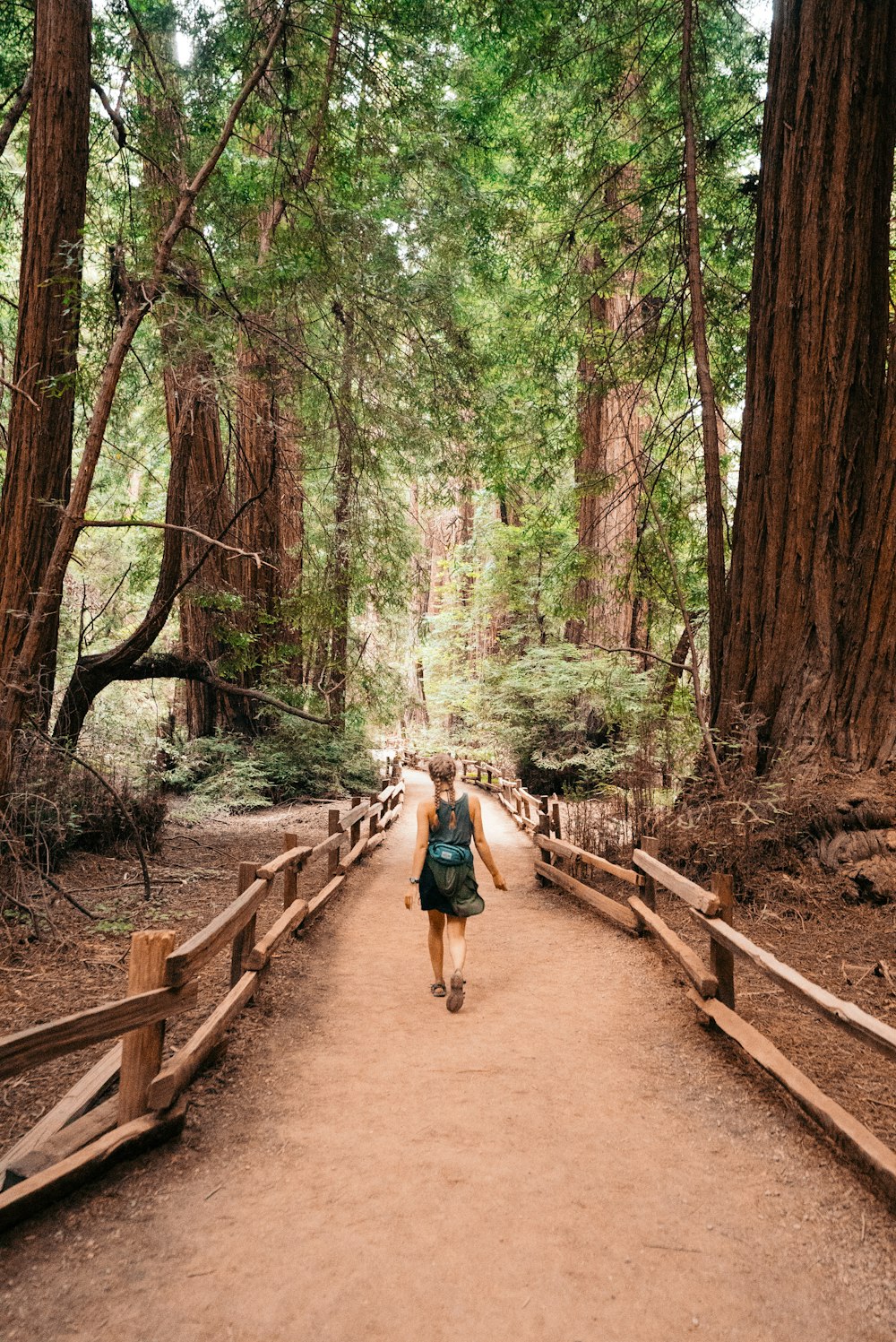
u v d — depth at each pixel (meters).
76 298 8.05
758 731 8.70
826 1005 3.43
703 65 11.78
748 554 9.14
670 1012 5.30
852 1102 3.93
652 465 15.40
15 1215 2.90
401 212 12.78
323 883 9.82
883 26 8.59
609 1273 2.71
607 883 8.91
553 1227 2.97
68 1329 2.43
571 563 13.78
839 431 8.51
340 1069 4.47
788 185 8.92
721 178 12.33
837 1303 2.59
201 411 12.83
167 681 21.08
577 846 9.93
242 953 5.31
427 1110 3.96
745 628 9.13
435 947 5.88
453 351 12.77
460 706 29.73
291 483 15.02
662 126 12.48
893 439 8.19
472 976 6.34
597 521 14.23
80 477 7.30
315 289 10.79
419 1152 3.53
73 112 8.25
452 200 13.07
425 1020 5.29
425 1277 2.69
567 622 19.86
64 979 5.66
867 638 8.20
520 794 16.38
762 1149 3.56
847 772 7.99
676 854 8.18
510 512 23.95
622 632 17.81
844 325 8.56
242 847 11.54
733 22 12.13
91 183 11.13
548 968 6.51
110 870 8.84
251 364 12.84
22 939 6.27
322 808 16.47
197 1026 4.93
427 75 11.38
